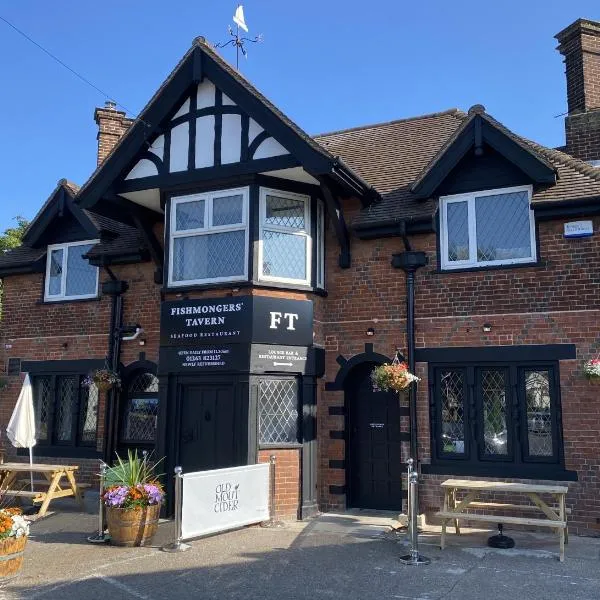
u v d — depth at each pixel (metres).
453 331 9.91
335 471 10.47
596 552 7.78
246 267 10.09
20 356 13.26
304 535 8.66
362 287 10.68
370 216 10.48
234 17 11.77
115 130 15.12
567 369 9.16
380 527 9.14
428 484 9.74
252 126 10.26
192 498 8.17
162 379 10.45
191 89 10.70
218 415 10.06
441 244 10.23
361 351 10.53
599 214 9.26
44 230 13.27
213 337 10.09
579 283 9.28
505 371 9.63
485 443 9.62
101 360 12.42
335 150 13.62
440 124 13.36
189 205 10.78
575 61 12.85
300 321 10.30
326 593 6.23
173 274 10.69
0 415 13.23
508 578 6.67
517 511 9.15
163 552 7.82
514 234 9.85
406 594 6.18
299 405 10.22
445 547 8.03
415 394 10.00
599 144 11.87
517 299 9.60
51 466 10.93
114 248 12.34
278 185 10.46
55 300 13.12
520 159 9.55
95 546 8.23
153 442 11.80
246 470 9.02
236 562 7.33
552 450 9.19
